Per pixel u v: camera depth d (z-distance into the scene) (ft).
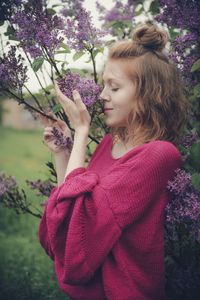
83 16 6.00
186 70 6.31
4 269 11.02
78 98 5.56
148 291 5.29
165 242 6.77
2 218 15.12
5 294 9.51
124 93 5.55
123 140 5.74
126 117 5.61
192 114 6.89
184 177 5.20
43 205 7.45
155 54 5.72
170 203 5.46
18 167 25.95
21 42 5.92
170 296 7.11
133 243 5.22
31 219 15.10
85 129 5.62
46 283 9.98
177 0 5.96
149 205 5.18
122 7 8.37
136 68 5.55
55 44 5.78
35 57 5.85
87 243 5.07
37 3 5.99
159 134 5.64
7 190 7.36
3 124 47.19
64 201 5.19
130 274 5.18
